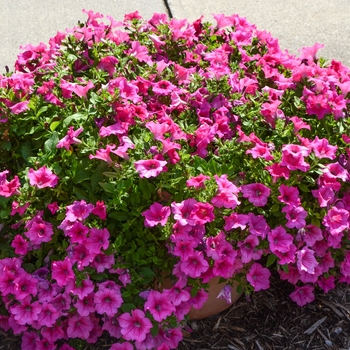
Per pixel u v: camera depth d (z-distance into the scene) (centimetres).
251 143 124
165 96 140
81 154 126
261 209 120
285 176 118
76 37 150
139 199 120
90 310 120
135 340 120
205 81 141
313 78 135
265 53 159
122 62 143
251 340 136
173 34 154
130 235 121
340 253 130
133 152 122
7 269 121
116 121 126
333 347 135
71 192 125
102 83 139
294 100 136
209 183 116
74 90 129
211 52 152
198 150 126
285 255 120
